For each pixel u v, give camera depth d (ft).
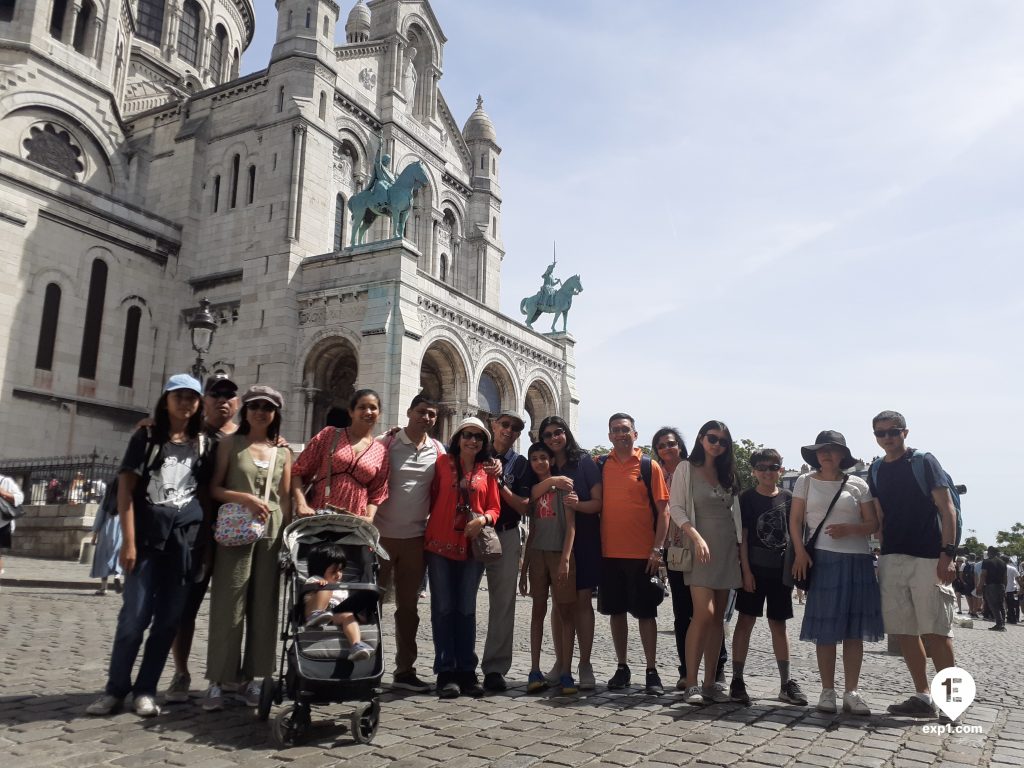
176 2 146.61
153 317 104.58
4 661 26.63
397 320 87.30
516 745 18.53
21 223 90.53
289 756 17.16
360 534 21.57
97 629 35.12
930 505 23.63
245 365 97.25
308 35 105.19
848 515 24.09
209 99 113.39
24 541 72.59
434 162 128.16
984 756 18.60
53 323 93.86
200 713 20.66
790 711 23.27
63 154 110.52
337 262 94.53
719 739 19.53
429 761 17.10
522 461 27.53
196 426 22.04
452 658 24.49
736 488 24.53
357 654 18.44
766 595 25.39
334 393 102.32
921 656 23.57
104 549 45.96
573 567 25.86
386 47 121.39
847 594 23.56
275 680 21.58
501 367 107.96
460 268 133.59
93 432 96.43
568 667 25.61
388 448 25.14
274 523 21.80
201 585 22.43
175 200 111.24
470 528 23.73
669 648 41.01
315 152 102.73
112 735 18.22
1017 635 69.10
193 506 21.11
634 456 27.02
